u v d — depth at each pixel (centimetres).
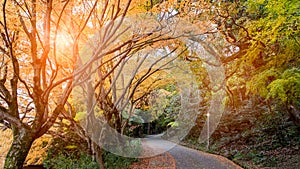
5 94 355
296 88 471
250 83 560
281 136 812
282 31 488
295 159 667
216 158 863
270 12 497
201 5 495
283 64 535
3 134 536
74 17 436
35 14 344
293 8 450
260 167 675
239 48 689
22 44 420
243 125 1016
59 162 709
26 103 495
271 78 539
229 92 973
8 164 312
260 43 535
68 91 353
